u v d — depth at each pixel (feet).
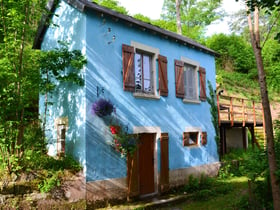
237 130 60.08
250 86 99.71
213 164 42.16
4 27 24.79
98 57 27.89
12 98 23.66
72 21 29.40
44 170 23.91
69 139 27.86
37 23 34.58
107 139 27.61
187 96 39.68
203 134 40.86
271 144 17.80
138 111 31.04
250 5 16.96
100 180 26.40
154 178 32.60
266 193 22.77
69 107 28.45
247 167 24.22
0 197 20.92
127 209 25.82
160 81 34.19
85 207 24.77
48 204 22.81
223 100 83.82
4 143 22.95
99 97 27.43
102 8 30.27
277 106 86.69
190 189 34.68
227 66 108.88
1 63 23.73
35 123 29.19
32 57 26.99
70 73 26.86
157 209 27.71
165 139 33.78
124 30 30.83
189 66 41.04
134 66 31.32
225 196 32.01
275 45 85.61
